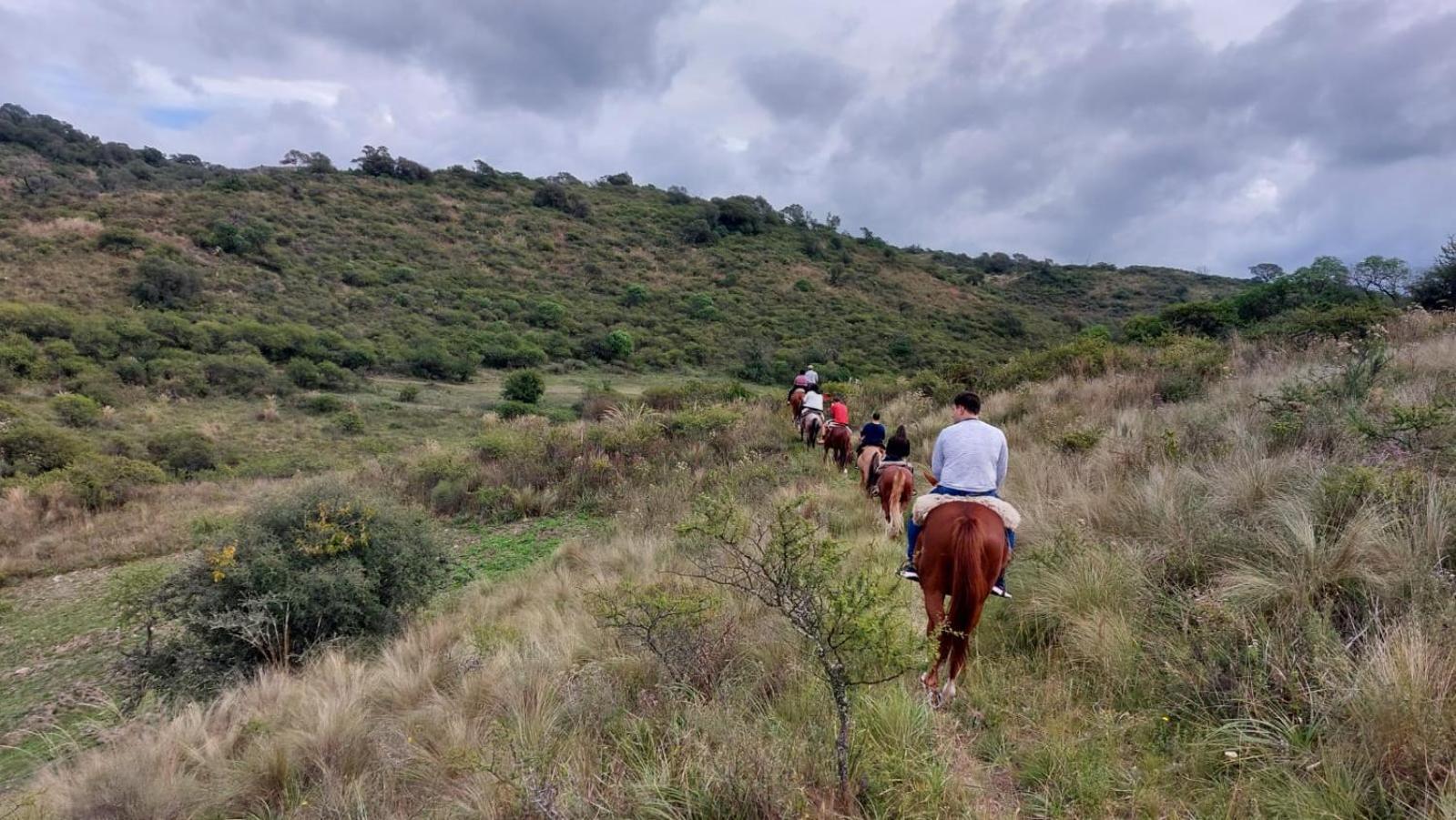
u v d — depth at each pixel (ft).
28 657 33.42
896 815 11.96
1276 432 26.00
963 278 325.83
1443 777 10.80
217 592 26.30
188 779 15.81
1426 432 22.63
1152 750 12.99
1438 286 63.72
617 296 227.81
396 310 184.85
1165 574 18.10
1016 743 13.83
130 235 179.11
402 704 19.45
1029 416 45.42
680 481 46.47
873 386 71.82
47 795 16.29
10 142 331.98
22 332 122.93
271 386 128.06
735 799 12.01
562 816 12.09
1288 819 11.05
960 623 14.64
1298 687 13.08
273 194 246.47
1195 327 81.30
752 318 217.56
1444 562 15.58
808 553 14.97
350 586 27.43
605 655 19.47
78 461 72.38
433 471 56.65
